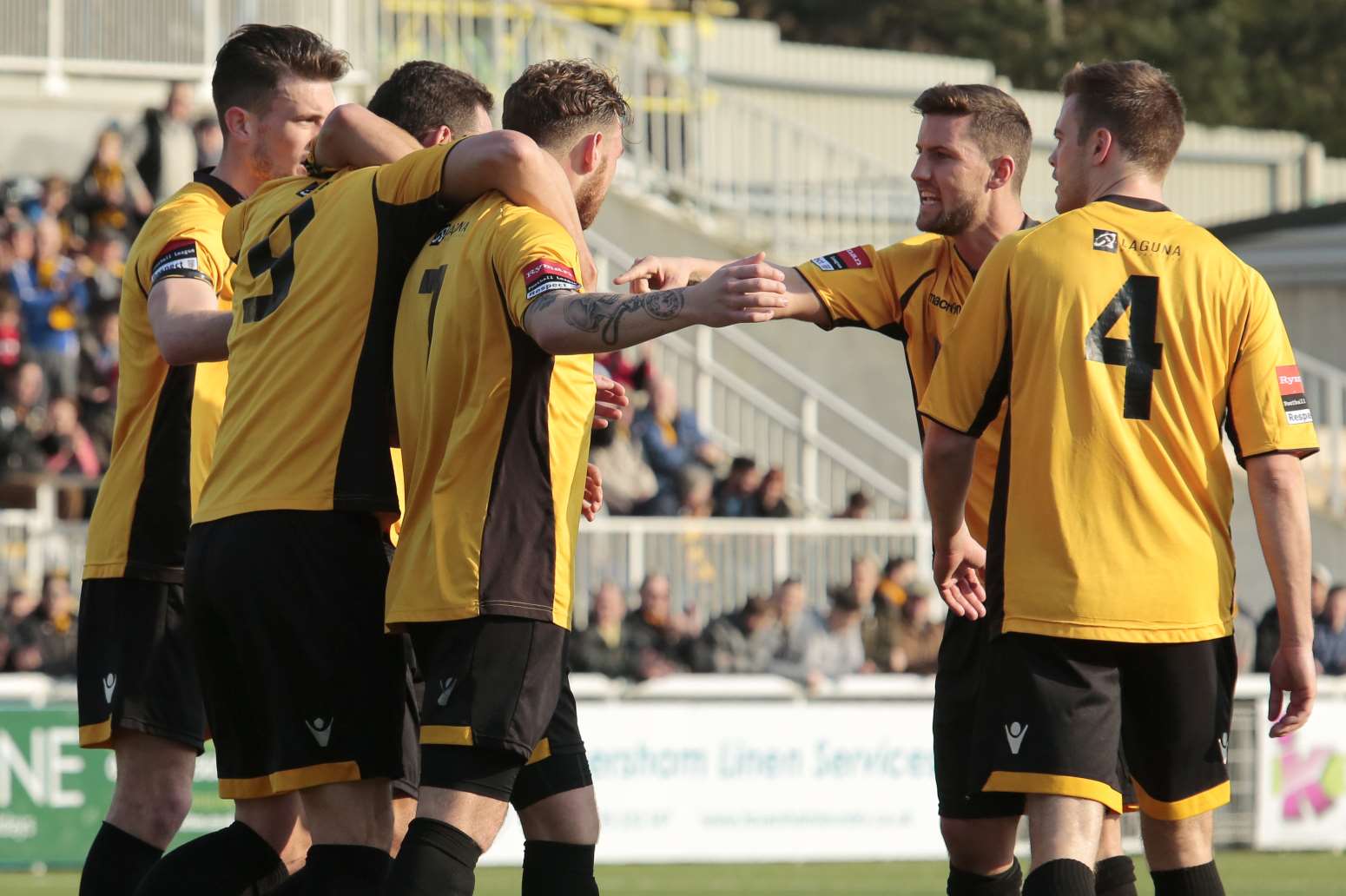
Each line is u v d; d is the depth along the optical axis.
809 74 79.44
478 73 54.28
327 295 13.20
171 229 14.96
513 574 12.44
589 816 14.27
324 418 13.07
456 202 13.21
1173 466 13.02
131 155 45.28
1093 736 12.88
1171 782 13.37
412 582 12.62
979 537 15.12
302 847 15.34
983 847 15.38
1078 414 13.00
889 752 35.44
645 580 37.38
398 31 53.56
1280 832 37.06
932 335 15.30
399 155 13.85
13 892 28.41
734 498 42.38
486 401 12.49
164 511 15.48
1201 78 123.69
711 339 50.38
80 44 49.47
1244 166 84.75
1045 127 82.69
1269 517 13.22
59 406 41.06
